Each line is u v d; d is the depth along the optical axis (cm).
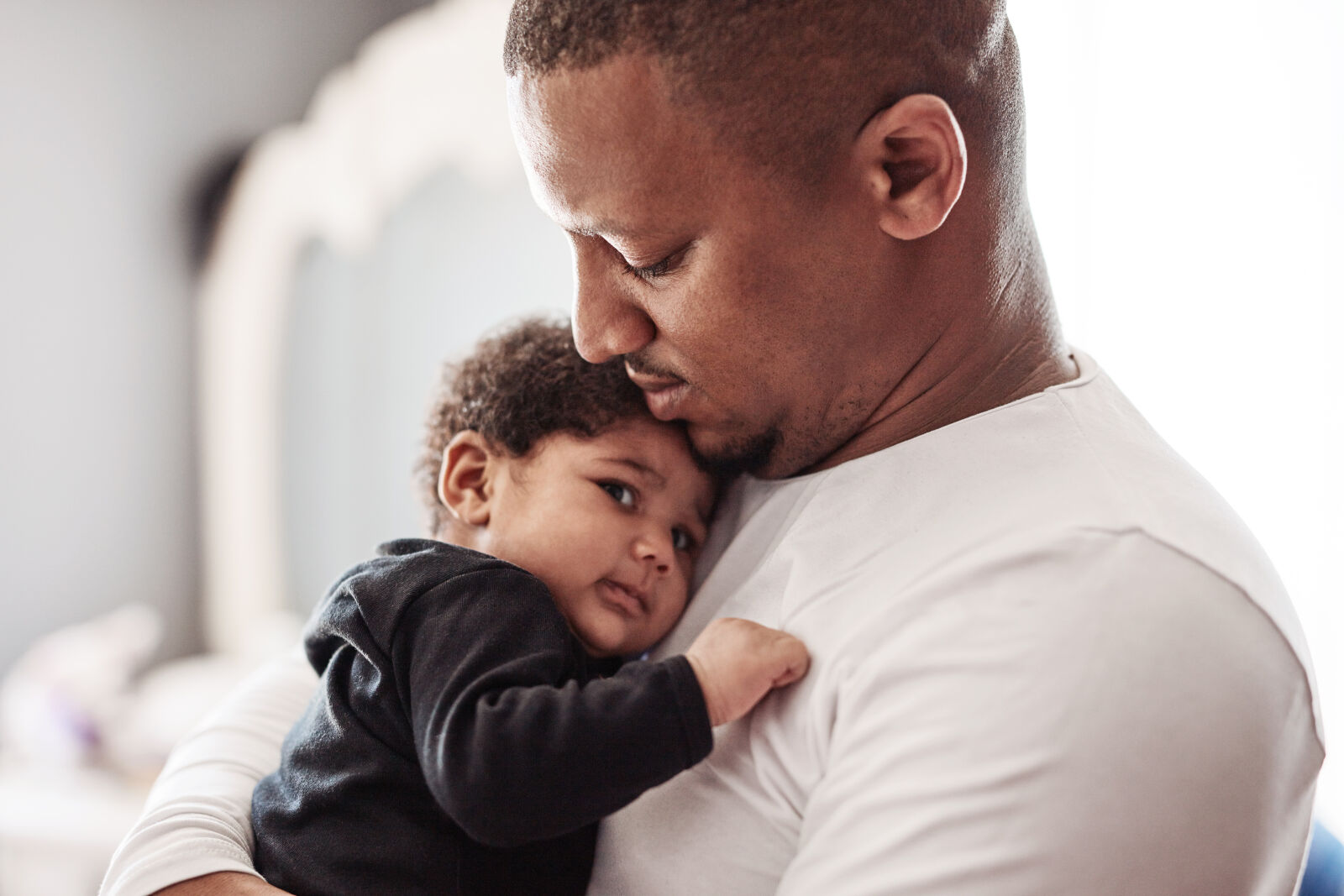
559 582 102
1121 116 199
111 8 283
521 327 121
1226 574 72
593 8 74
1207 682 70
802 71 74
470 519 108
